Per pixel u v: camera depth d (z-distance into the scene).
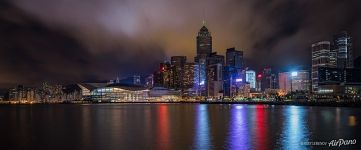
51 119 163.50
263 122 134.12
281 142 81.00
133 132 103.62
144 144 80.62
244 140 84.62
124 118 164.12
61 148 77.19
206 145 78.19
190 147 76.00
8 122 145.88
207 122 136.25
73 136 95.62
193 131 104.62
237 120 145.88
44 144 82.56
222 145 77.94
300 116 169.75
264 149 72.62
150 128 114.56
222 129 109.44
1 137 94.81
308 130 104.75
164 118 161.88
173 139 87.56
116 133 101.50
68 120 154.50
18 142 85.88
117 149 75.25
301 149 72.19
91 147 78.06
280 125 121.12
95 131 107.38
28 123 140.00
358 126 116.12
